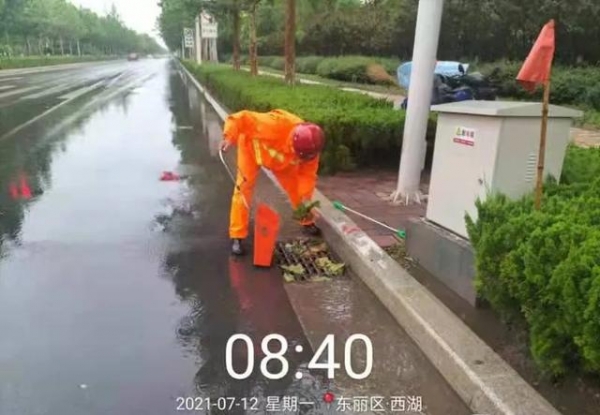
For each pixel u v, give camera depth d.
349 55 31.34
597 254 2.23
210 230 5.43
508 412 2.40
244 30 33.38
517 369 2.80
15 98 21.33
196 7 20.64
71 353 3.16
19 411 2.66
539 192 2.91
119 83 32.78
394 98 17.12
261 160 4.61
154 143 11.07
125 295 3.93
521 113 3.24
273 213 4.36
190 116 16.09
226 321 3.55
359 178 7.01
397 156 7.48
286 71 12.73
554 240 2.45
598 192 3.24
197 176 7.99
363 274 4.12
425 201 5.88
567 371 2.53
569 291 2.21
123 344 3.27
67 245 4.97
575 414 2.45
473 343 2.92
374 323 3.53
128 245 4.98
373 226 5.04
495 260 2.76
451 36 22.84
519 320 2.90
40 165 8.70
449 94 10.03
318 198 5.86
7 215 5.91
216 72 21.16
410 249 4.25
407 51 28.22
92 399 2.75
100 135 12.10
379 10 29.48
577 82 15.10
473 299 3.45
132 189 7.14
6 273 4.32
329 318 3.59
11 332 3.39
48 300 3.84
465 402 2.69
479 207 3.00
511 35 21.20
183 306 3.76
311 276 4.28
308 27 33.16
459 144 3.62
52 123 13.98
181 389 2.85
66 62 69.19
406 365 3.05
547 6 18.17
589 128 11.55
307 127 4.53
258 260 4.43
